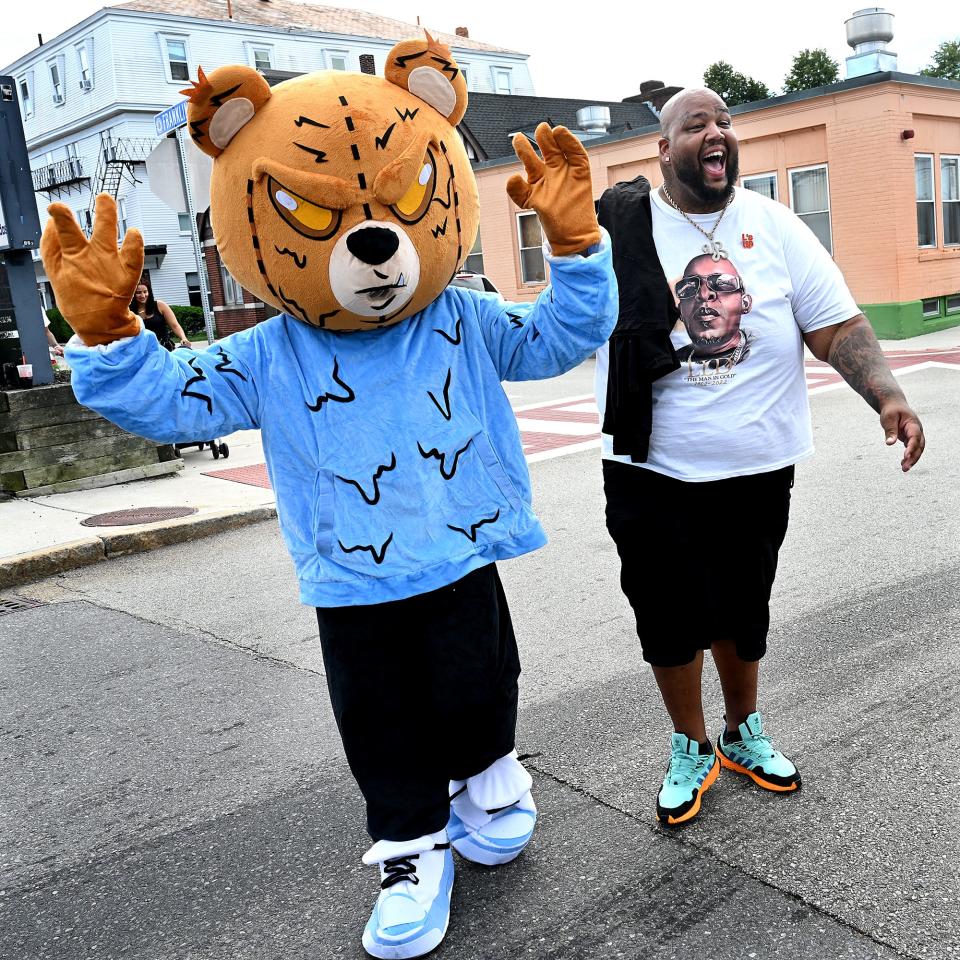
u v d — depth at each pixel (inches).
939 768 115.3
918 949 84.4
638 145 721.6
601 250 86.8
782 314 103.0
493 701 95.2
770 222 103.7
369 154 81.8
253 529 278.5
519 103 1120.8
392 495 86.6
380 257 82.0
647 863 101.0
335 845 112.2
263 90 83.9
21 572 243.3
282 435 88.3
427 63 88.0
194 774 133.1
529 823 103.0
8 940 99.7
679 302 101.7
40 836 120.3
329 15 1712.6
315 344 88.4
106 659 182.9
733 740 116.3
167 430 84.6
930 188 651.5
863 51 630.5
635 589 106.0
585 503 278.7
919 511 235.9
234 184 84.1
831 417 382.0
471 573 91.3
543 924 92.8
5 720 157.6
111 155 1433.3
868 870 96.3
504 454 94.3
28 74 1579.7
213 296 1088.8
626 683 150.6
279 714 150.9
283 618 198.7
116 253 79.4
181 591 224.8
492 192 802.2
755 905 92.4
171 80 1459.2
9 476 320.5
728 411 101.8
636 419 101.3
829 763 118.7
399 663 90.8
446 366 90.2
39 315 329.1
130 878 109.2
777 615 173.6
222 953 94.3
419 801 92.4
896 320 624.1
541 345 92.1
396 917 89.7
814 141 642.2
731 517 104.5
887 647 154.1
